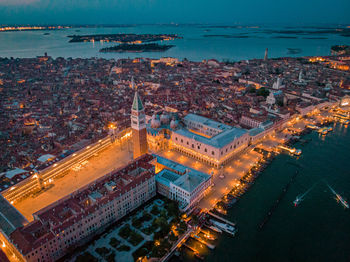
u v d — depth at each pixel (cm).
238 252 16962
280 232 18550
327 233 18550
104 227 18062
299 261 16475
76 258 15888
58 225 15362
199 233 18375
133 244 16838
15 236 14925
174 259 16538
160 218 17738
